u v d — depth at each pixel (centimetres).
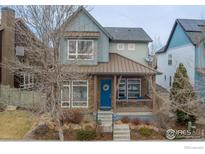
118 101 1415
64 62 1012
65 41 1290
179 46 1545
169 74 1602
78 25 1365
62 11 944
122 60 1528
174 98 974
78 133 1084
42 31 933
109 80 1469
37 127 1062
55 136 1023
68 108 1152
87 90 1395
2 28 1462
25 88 1106
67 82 1122
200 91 915
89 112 1318
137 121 1239
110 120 1283
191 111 891
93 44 1425
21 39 1127
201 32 1269
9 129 1066
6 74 1465
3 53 1496
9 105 1239
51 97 941
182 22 1529
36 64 1000
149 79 1349
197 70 1079
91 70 1390
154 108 1213
